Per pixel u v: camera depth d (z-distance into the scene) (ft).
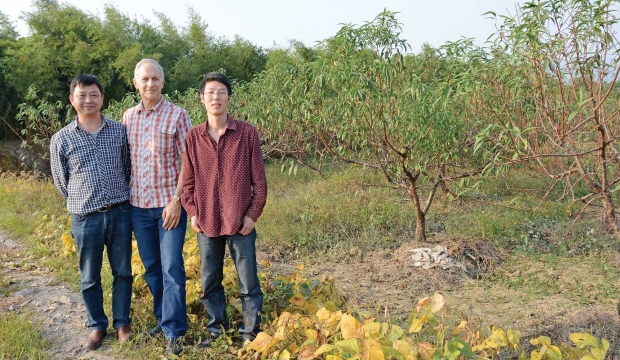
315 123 16.90
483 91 13.98
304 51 55.01
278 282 12.23
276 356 9.30
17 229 21.15
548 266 17.43
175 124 10.53
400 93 15.81
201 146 10.05
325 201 24.41
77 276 15.31
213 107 9.86
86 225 10.32
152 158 10.50
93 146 10.27
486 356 8.89
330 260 18.88
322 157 19.80
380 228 21.63
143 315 11.96
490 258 17.76
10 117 39.52
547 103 10.14
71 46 41.65
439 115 15.14
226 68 53.52
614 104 11.86
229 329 10.82
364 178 26.63
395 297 15.29
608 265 17.22
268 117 18.48
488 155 15.05
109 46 42.29
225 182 9.95
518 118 13.93
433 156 17.48
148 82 10.36
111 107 28.94
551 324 12.20
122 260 10.82
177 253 10.53
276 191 30.45
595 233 19.98
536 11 8.95
